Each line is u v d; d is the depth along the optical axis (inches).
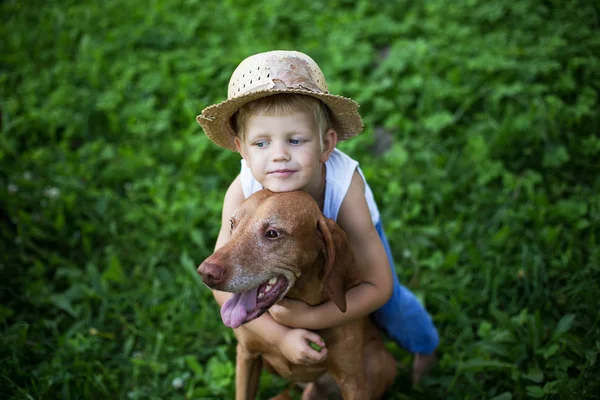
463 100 201.8
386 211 170.2
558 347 122.9
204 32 247.4
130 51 235.6
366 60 220.5
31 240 164.2
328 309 95.0
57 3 267.3
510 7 238.8
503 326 133.1
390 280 99.9
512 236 158.7
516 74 207.6
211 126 91.9
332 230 88.3
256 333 98.5
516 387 119.3
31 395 121.0
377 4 255.4
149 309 146.9
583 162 177.6
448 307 142.4
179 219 170.9
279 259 84.4
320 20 244.2
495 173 175.3
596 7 232.2
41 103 215.0
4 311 140.3
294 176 86.1
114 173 187.6
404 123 196.9
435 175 177.0
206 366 133.0
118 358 134.4
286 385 128.3
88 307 145.3
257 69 84.9
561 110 189.2
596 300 134.6
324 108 90.0
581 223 156.6
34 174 185.2
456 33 229.6
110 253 163.0
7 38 242.5
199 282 150.6
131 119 205.0
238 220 87.7
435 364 129.9
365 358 107.8
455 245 158.9
